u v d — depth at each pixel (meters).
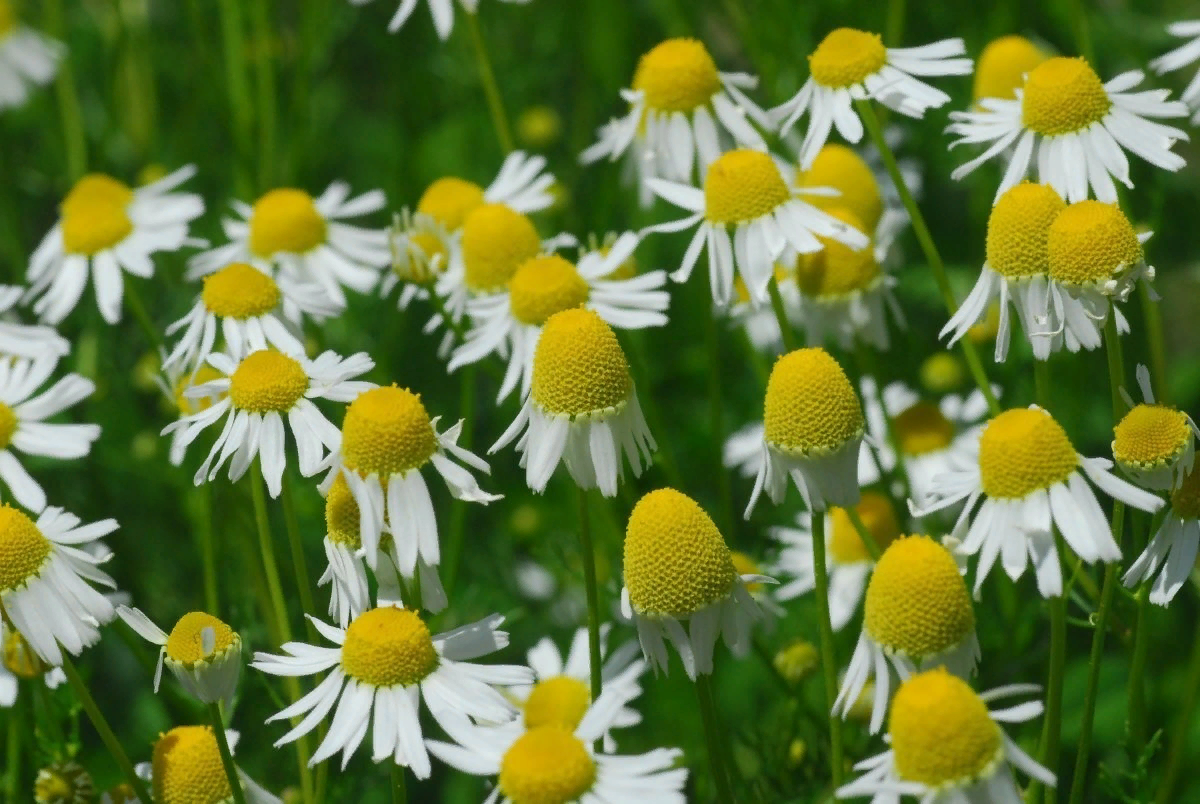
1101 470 0.37
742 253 0.42
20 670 0.41
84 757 0.46
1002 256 0.39
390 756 0.38
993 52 0.46
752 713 0.46
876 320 0.44
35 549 0.39
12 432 0.43
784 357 0.38
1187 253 0.49
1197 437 0.38
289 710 0.38
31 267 0.47
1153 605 0.41
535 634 0.48
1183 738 0.40
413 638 0.38
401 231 0.45
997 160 0.49
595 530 0.46
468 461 0.38
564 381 0.38
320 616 0.44
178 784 0.39
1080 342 0.38
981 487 0.37
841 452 0.38
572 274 0.43
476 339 0.43
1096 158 0.40
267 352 0.40
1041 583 0.37
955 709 0.35
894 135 0.49
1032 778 0.38
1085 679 0.44
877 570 0.36
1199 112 0.42
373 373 0.48
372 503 0.38
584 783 0.36
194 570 0.48
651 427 0.43
